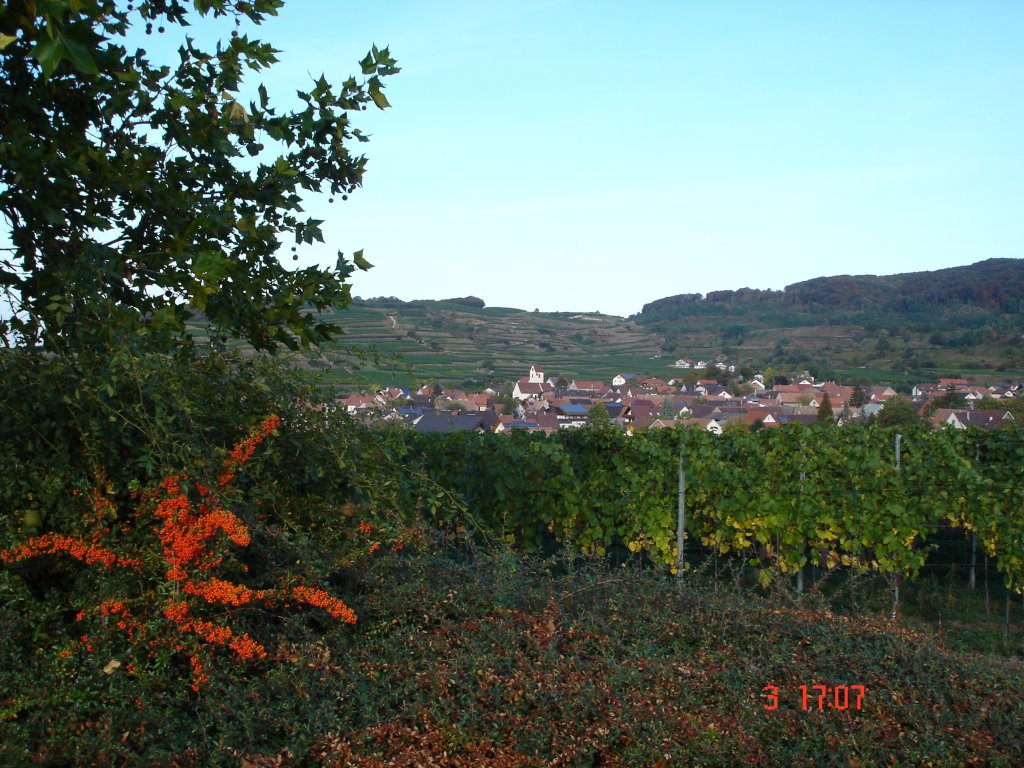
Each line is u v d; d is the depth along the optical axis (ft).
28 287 14.67
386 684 12.42
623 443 29.99
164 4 16.08
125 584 12.41
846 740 11.58
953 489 27.71
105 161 13.93
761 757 11.43
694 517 29.48
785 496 28.09
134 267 15.02
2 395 12.62
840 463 27.89
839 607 24.67
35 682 11.07
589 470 30.53
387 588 15.30
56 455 12.72
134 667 11.89
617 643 14.06
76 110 15.14
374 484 15.17
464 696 12.02
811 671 13.62
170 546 12.25
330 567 14.60
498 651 13.42
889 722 12.20
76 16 10.69
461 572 16.57
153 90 15.24
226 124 15.60
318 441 15.40
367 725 11.51
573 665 13.01
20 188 13.73
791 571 28.43
